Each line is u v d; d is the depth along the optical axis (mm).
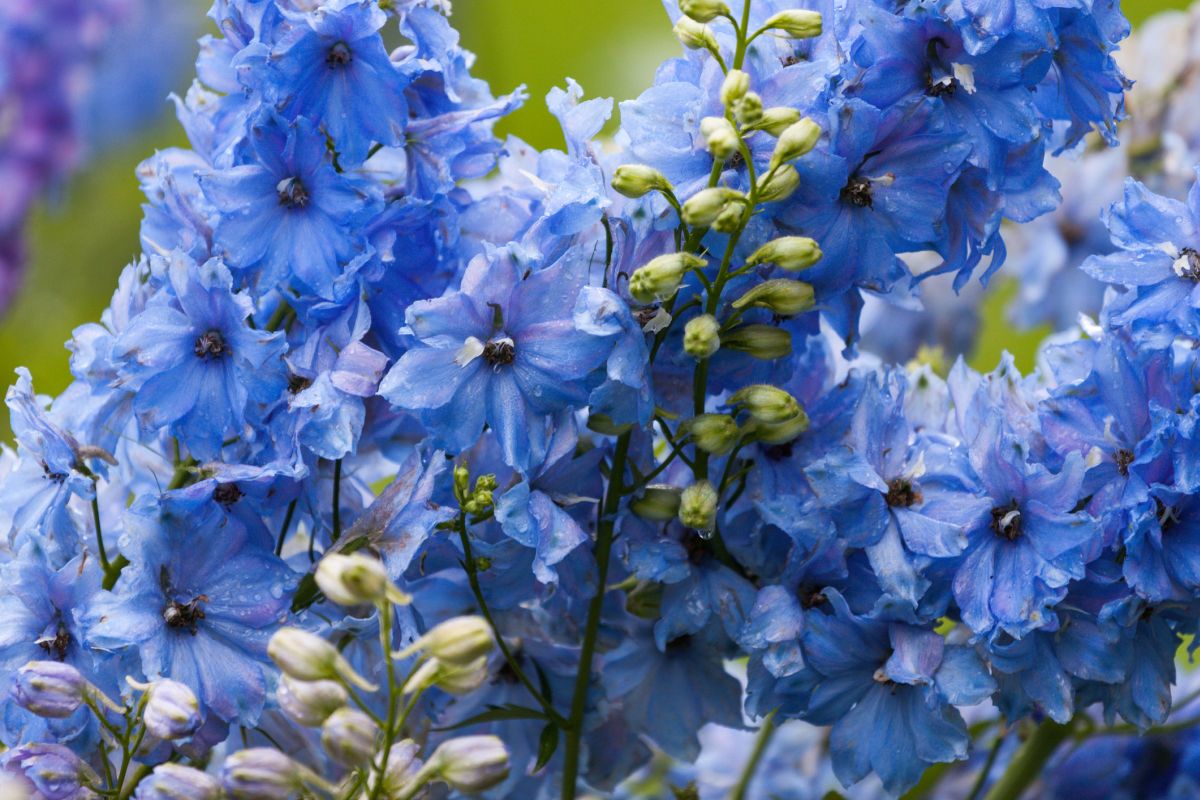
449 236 1470
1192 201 1461
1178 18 1721
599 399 1438
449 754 1388
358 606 1474
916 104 1442
